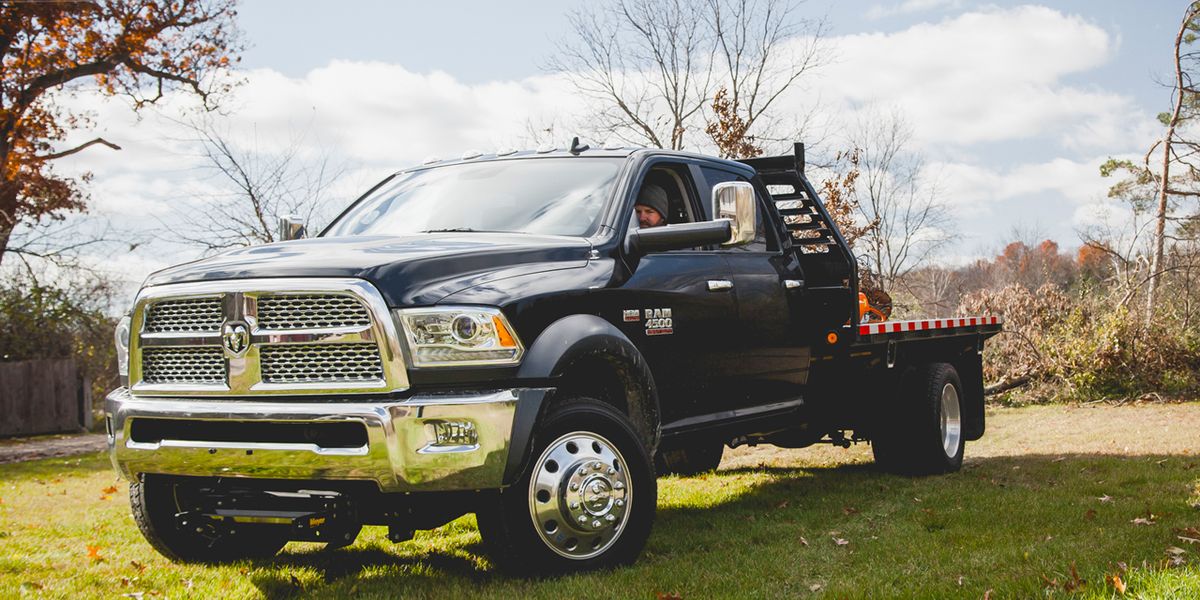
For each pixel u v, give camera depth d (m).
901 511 6.22
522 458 4.18
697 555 5.04
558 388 4.53
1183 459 8.26
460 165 5.94
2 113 25.94
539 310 4.44
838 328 6.81
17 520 7.06
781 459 9.55
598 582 4.30
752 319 5.82
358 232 5.60
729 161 6.25
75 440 17.25
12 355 19.56
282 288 4.18
